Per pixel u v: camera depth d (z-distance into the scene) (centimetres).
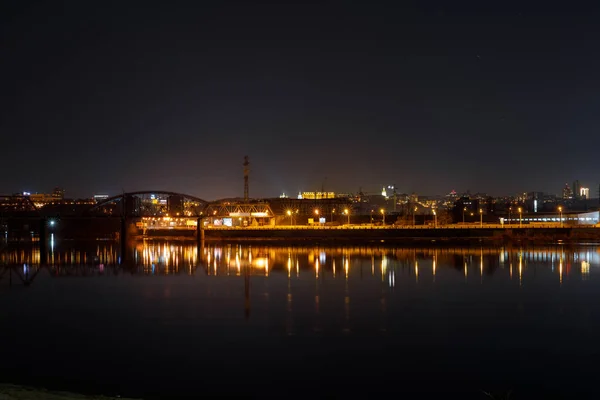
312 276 9362
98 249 17162
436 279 8856
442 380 3906
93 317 6041
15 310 6519
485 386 3794
